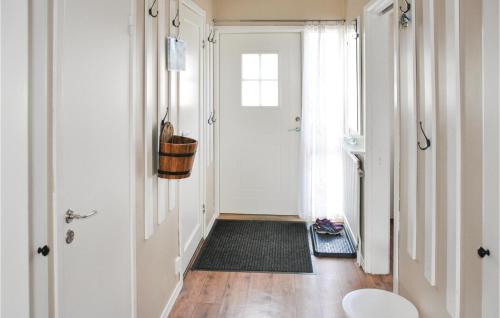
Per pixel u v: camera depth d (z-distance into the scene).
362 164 3.49
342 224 4.47
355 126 3.80
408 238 2.26
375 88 3.20
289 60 4.70
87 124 1.58
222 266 3.48
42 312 1.30
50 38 1.32
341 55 4.52
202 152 4.00
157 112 2.47
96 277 1.69
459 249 1.56
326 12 4.52
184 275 3.30
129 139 2.04
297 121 4.76
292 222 4.66
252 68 4.75
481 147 1.38
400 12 2.40
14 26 1.14
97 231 1.69
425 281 2.01
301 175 4.74
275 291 3.05
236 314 2.73
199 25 3.76
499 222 1.25
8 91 1.13
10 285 1.15
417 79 2.08
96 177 1.67
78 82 1.50
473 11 1.42
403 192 2.38
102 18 1.70
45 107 1.30
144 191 2.27
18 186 1.17
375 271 3.33
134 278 2.12
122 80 1.93
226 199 4.92
